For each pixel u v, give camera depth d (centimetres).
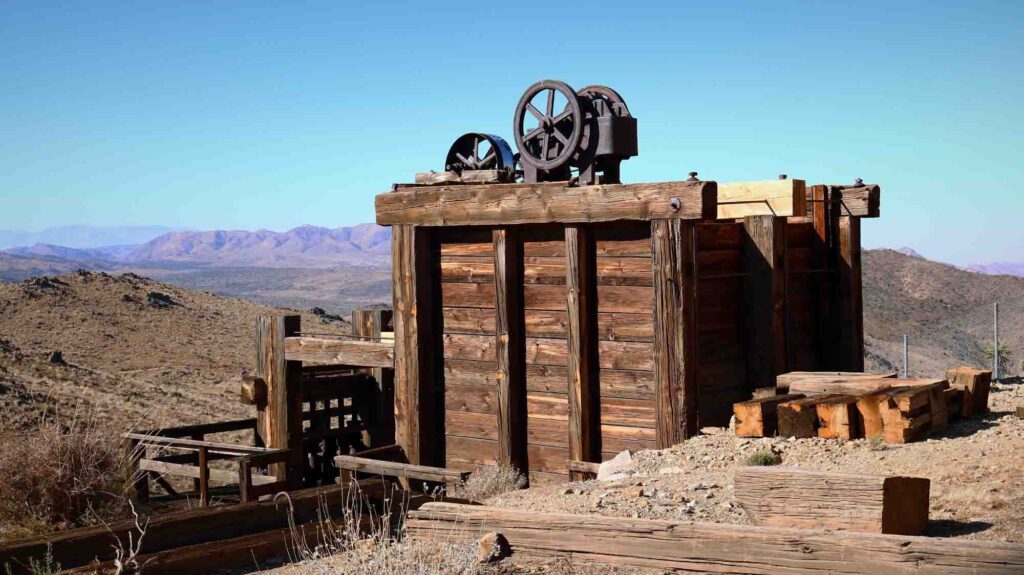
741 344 1336
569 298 1324
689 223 1216
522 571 650
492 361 1444
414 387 1495
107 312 8162
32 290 8331
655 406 1234
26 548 695
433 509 736
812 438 1032
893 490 650
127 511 1058
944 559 550
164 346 7244
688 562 626
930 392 1028
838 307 1455
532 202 1349
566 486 1025
